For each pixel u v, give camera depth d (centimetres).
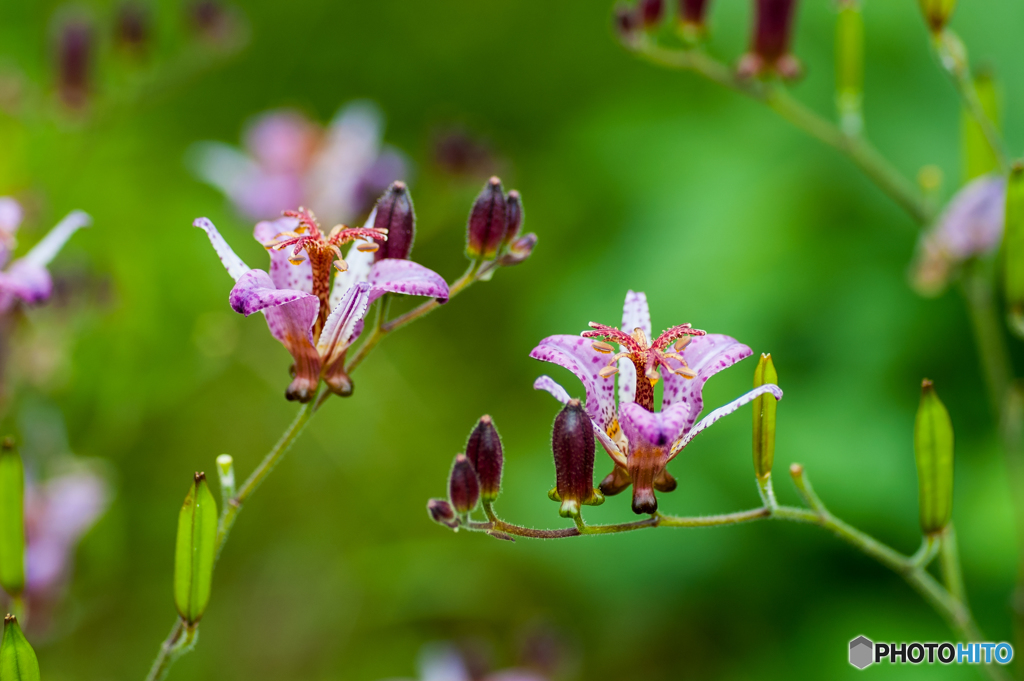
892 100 84
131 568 78
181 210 86
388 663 80
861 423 74
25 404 65
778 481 73
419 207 98
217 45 77
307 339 52
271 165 73
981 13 85
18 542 53
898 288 77
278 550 85
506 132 116
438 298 52
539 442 86
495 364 100
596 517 77
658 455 52
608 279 86
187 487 83
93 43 69
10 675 51
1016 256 57
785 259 79
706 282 81
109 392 75
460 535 84
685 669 77
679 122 93
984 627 68
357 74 113
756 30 62
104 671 73
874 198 81
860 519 72
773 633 74
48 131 78
